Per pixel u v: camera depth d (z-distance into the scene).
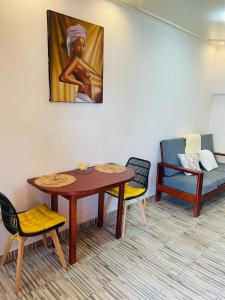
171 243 2.54
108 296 1.82
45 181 2.16
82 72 2.45
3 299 1.76
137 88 3.12
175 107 3.78
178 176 3.48
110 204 3.06
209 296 1.85
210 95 4.52
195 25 3.28
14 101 2.03
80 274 2.04
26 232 1.80
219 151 4.62
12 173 2.12
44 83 2.18
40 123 2.22
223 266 2.21
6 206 1.78
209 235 2.72
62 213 2.55
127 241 2.55
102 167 2.70
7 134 2.04
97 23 2.52
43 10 2.07
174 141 3.67
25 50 2.02
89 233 2.69
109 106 2.82
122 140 3.07
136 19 2.90
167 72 3.49
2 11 1.86
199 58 4.03
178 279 2.02
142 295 1.84
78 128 2.55
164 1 2.53
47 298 1.78
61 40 2.22
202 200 3.18
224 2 2.48
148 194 3.62
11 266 2.11
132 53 2.95
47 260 2.20
